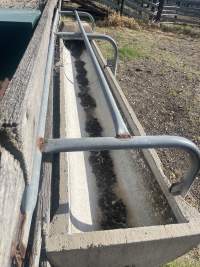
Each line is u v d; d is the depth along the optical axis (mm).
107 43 8898
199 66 8195
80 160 3189
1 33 3682
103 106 4219
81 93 4789
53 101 3344
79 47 6148
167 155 4324
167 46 9938
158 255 1971
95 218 2635
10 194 1072
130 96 6023
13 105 1223
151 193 2457
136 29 11547
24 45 3674
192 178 2045
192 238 1917
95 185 2990
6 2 4727
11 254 1088
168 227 1926
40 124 1802
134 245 1842
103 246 1794
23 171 1249
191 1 14000
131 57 8156
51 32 3873
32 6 4613
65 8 11797
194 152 1861
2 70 3627
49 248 1754
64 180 2203
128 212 2637
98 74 2600
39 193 1976
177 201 2148
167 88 6551
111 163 3199
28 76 1510
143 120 5258
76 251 1775
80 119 4152
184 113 5578
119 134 1786
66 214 1970
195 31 12617
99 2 13117
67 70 4969
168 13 13867
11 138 1104
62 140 1732
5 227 1003
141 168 2715
